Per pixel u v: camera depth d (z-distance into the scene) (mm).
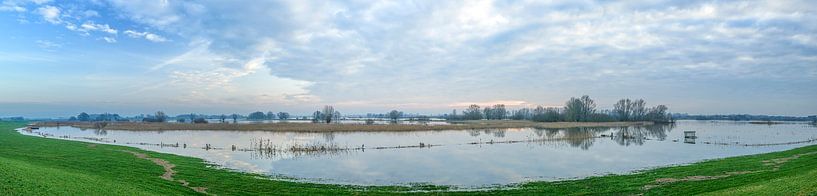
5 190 22562
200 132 135125
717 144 94812
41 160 45500
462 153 75000
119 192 28781
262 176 48562
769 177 38000
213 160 63281
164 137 113312
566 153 75188
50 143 76562
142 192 30594
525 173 52531
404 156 70438
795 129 176125
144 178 39719
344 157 69062
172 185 37781
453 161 64062
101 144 81812
